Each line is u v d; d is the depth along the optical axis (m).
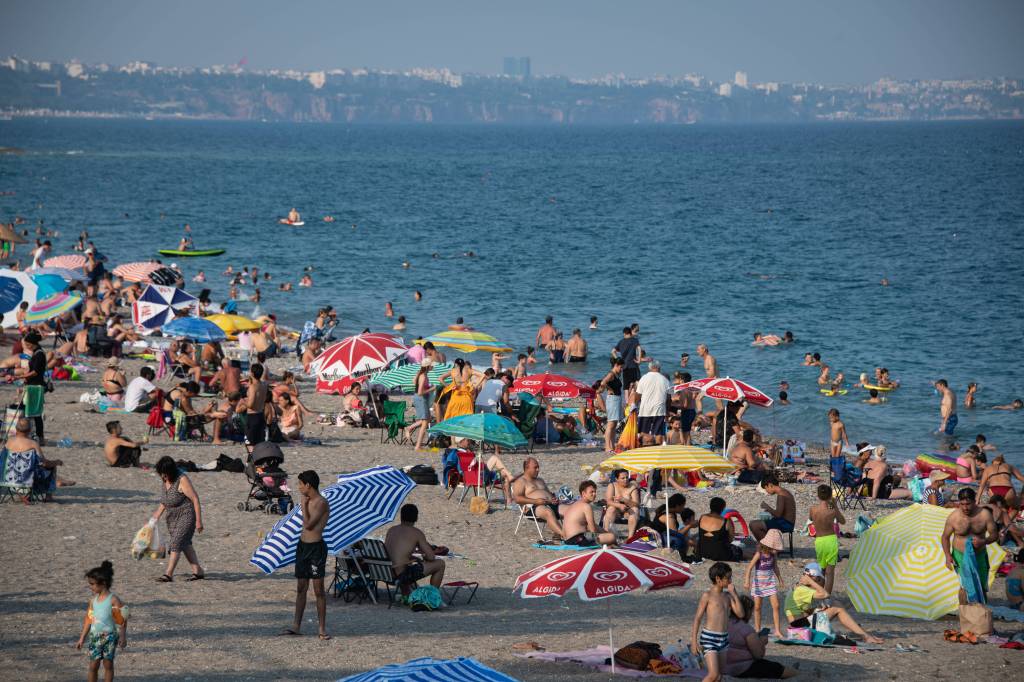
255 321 88.19
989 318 114.75
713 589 28.23
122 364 82.69
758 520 42.88
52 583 35.12
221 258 156.00
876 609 37.25
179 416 59.09
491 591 37.31
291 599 35.19
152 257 154.12
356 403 67.94
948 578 36.88
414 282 140.12
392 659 29.41
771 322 114.75
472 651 30.53
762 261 160.75
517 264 157.75
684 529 43.19
